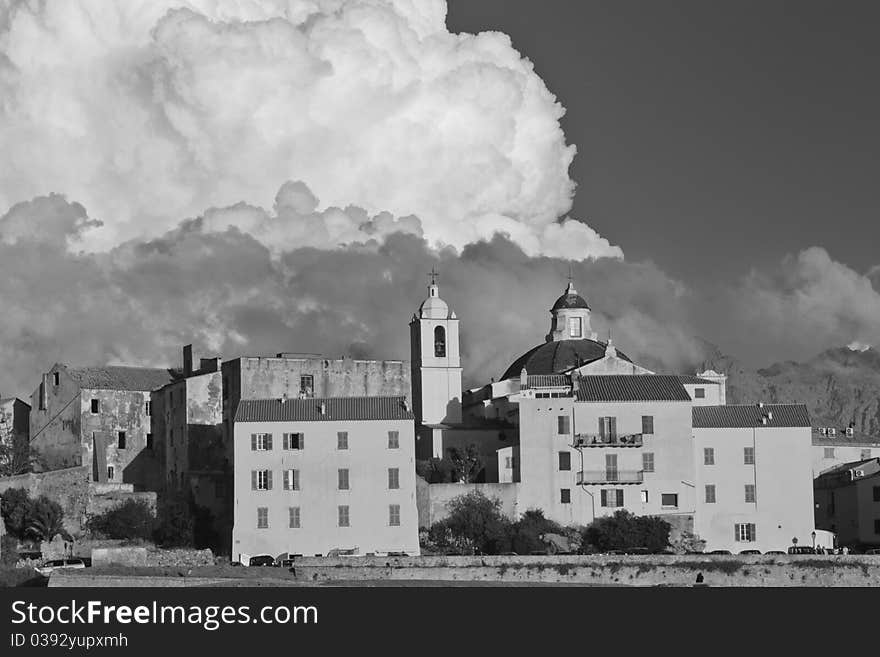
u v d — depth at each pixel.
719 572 196.12
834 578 197.00
